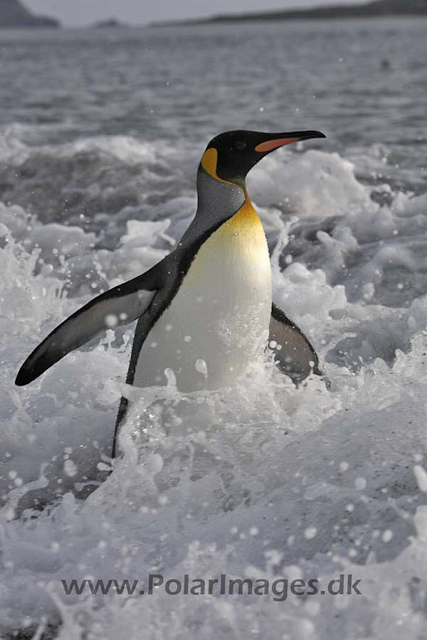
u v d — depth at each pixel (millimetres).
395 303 9836
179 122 28422
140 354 6000
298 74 53750
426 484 4152
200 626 3887
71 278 11039
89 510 5012
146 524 4789
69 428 6246
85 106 35000
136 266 11211
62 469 5914
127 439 5609
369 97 34969
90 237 13258
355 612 3732
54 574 4504
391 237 11922
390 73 50812
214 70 63250
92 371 6828
